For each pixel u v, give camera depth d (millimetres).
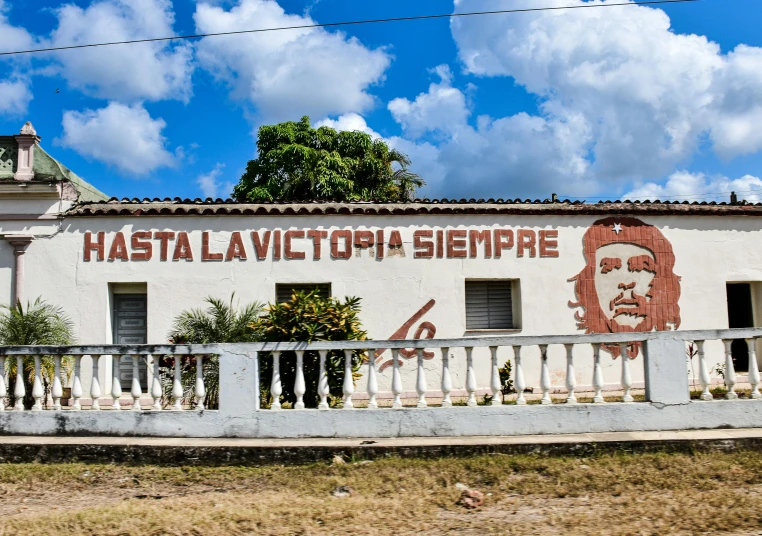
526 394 12805
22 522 5820
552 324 13141
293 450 7309
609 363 13219
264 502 6352
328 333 8602
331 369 8422
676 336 7949
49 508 6348
